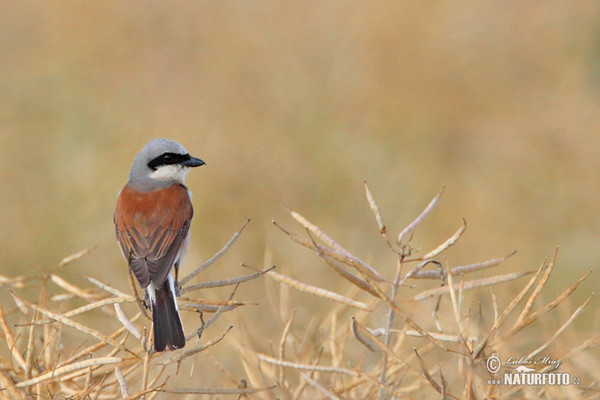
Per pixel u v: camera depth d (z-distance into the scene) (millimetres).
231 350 8633
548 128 15914
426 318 8711
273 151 15250
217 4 18469
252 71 17359
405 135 15930
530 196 14328
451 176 15008
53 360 7152
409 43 17422
